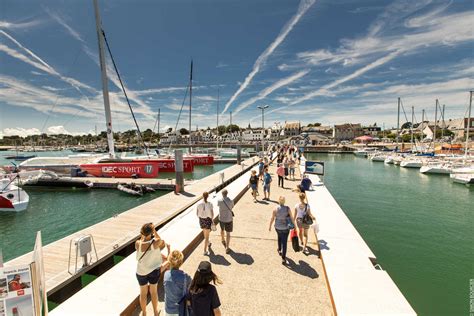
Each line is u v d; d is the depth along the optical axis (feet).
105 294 15.37
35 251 10.27
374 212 59.47
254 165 115.85
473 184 90.48
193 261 20.79
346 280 16.30
